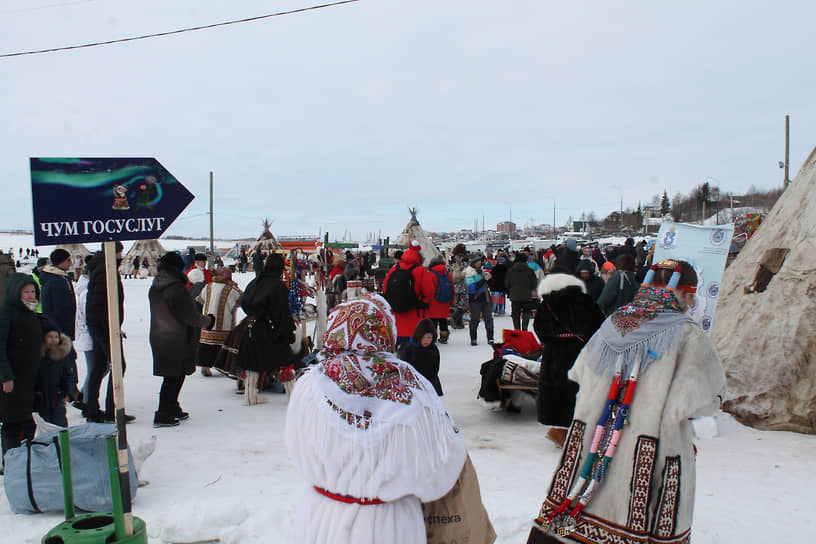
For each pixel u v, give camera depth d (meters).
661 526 2.58
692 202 81.06
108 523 3.37
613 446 2.71
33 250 69.75
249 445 5.75
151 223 3.48
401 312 8.75
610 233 90.81
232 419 6.73
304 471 1.99
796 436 5.89
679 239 6.02
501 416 6.95
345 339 2.08
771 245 7.12
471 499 2.10
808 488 4.53
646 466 2.63
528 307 12.70
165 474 4.91
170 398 6.48
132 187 3.43
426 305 8.81
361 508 1.91
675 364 2.73
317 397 1.97
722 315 7.28
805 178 7.32
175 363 6.39
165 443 5.81
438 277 11.44
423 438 1.93
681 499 2.62
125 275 40.38
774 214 7.56
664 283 3.05
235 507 3.88
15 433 4.87
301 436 1.98
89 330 6.32
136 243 41.84
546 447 5.80
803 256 6.59
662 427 2.66
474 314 11.98
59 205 3.22
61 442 3.46
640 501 2.61
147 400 7.64
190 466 5.11
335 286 15.03
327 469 1.92
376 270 19.42
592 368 2.90
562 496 2.82
